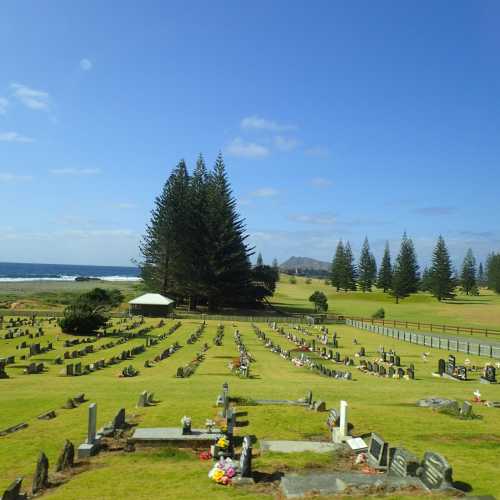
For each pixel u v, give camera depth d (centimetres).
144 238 10469
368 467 1384
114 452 1562
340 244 18050
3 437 1731
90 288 16338
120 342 5238
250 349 5078
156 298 8556
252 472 1345
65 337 5459
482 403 2317
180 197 10194
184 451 1561
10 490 1152
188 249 10144
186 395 2403
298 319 8369
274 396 2373
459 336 6831
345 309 12138
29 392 2556
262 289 10944
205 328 7056
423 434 1692
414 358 4809
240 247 10431
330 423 1772
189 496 1203
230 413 1709
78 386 2769
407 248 14412
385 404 2216
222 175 10456
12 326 6247
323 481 1245
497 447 1571
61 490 1268
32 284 18312
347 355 4925
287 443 1593
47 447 1633
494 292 18675
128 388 2673
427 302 14238
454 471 1345
